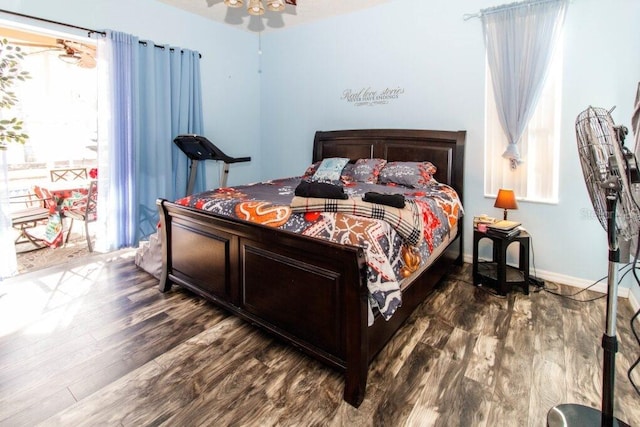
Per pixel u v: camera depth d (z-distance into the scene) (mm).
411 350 2115
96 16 3387
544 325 2387
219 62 4527
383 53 3881
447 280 3160
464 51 3363
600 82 2754
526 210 3203
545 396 1727
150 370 1939
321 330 1857
